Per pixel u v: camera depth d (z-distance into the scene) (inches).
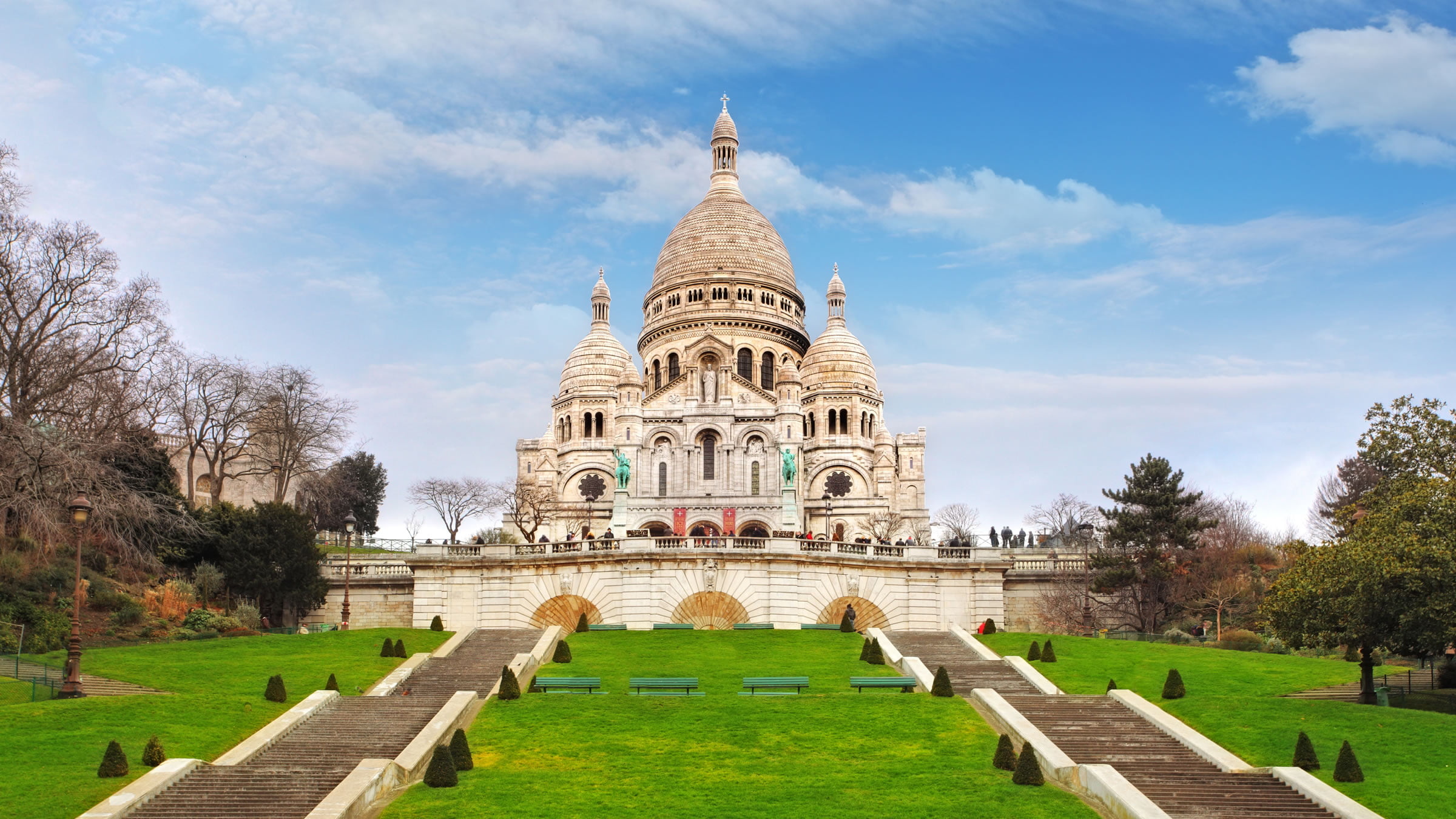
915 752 1866.4
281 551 3412.9
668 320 6348.4
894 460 5964.6
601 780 1718.8
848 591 3245.6
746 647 2746.1
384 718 2042.3
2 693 2112.5
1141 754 1846.7
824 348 6097.4
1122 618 3644.2
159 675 2326.5
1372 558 2153.1
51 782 1644.9
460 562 3272.6
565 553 3238.2
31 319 3174.2
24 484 2815.0
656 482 5477.4
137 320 3297.2
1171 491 3666.3
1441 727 1946.4
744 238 6535.4
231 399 4185.5
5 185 3051.2
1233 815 1605.6
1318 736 1909.4
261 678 2336.4
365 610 3565.5
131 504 3061.0
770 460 5467.5
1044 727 1972.2
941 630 3302.2
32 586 2896.2
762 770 1769.2
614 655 2664.9
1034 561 3811.5
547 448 6013.8
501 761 1812.3
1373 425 2464.3
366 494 5935.0
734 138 7076.8
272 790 1664.6
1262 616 2659.9
